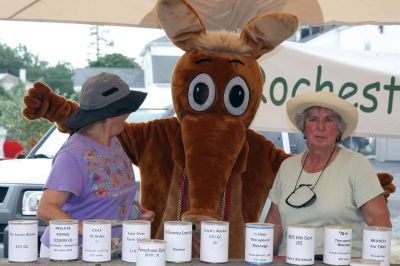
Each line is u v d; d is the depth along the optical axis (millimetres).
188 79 3398
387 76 4258
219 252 2371
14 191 4660
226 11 3740
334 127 3180
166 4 3262
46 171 4930
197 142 3273
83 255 2336
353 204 3117
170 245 2355
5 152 7629
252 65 3473
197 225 3098
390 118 4273
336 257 2387
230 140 3303
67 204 2891
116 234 2836
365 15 3805
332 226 2428
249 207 3596
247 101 3428
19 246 2295
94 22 3852
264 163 3650
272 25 3344
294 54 4297
